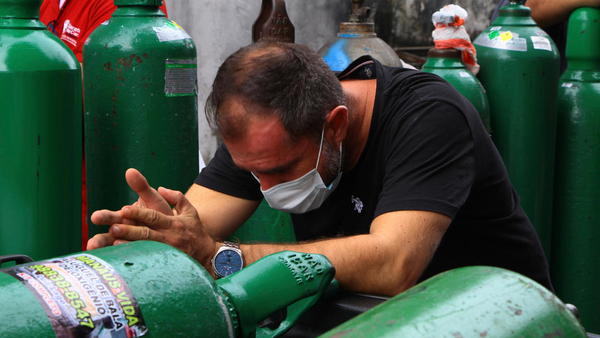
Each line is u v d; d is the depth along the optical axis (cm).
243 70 101
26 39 128
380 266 102
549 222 230
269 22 220
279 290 77
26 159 128
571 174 232
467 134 114
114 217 98
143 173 149
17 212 130
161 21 150
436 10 339
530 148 219
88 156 155
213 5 315
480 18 341
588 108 224
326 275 83
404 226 104
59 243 136
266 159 105
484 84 225
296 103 101
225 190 134
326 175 115
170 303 59
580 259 234
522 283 50
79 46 216
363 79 129
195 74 157
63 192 135
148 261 62
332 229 135
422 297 47
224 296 69
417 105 114
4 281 55
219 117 103
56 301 54
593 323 238
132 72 143
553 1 241
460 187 109
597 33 223
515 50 214
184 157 155
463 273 51
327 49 237
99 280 57
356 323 45
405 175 109
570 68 236
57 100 131
